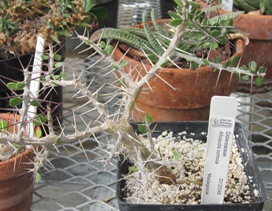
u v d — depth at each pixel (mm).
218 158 658
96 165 943
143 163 660
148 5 1617
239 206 653
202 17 738
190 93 938
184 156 800
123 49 1029
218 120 638
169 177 732
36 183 888
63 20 1017
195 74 911
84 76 1210
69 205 969
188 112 981
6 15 1027
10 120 810
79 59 1249
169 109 974
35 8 1056
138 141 665
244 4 1213
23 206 799
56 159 969
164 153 796
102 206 830
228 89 976
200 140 836
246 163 773
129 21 1524
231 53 1027
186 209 657
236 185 738
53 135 649
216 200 681
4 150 750
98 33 1021
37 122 689
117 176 712
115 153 629
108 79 1205
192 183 744
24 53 1064
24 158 734
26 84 621
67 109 1144
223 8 1164
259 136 1079
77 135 649
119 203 667
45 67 935
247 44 1058
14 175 740
